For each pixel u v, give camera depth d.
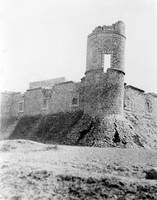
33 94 32.03
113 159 13.77
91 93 22.92
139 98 27.69
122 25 23.47
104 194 9.69
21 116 32.81
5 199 9.83
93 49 23.41
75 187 10.16
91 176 10.65
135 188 9.84
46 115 29.38
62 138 23.59
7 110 34.38
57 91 29.02
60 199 9.69
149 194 9.52
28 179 10.88
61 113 27.66
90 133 21.02
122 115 22.88
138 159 13.87
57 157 14.26
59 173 11.07
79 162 13.09
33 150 16.44
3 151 16.09
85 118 22.69
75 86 27.16
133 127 22.69
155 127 27.95
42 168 11.72
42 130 27.14
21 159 13.67
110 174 11.16
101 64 22.97
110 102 22.30
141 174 11.32
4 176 11.14
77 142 21.11
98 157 14.27
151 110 28.92
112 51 22.95
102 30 23.23
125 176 11.12
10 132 30.98
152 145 23.05
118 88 22.75
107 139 20.22
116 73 22.80
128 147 19.77
